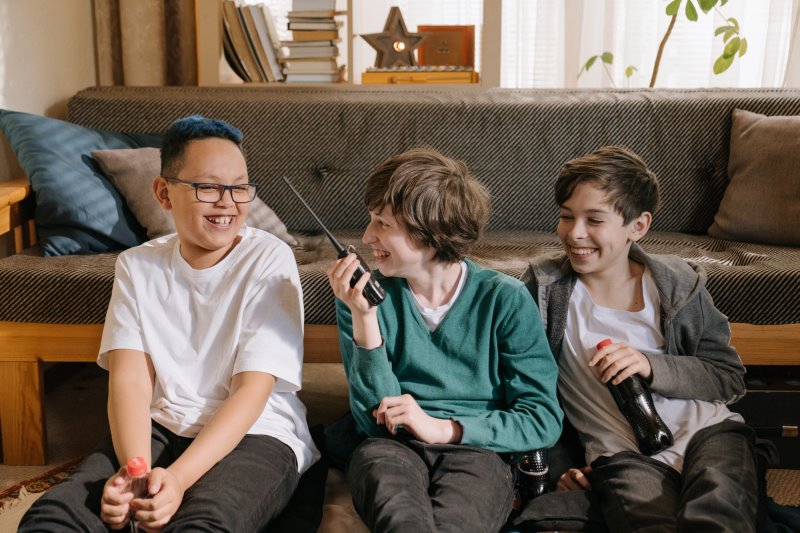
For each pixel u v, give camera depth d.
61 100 2.64
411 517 1.19
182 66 2.88
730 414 1.55
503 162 2.48
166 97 2.51
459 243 1.44
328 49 2.83
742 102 2.47
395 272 1.46
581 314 1.61
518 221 2.50
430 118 2.48
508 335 1.48
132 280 1.50
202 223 1.43
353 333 1.44
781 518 1.50
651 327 1.59
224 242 1.45
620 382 1.48
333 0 2.80
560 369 1.62
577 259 1.57
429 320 1.49
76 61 2.75
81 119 2.49
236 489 1.26
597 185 1.52
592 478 1.46
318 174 2.50
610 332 1.59
